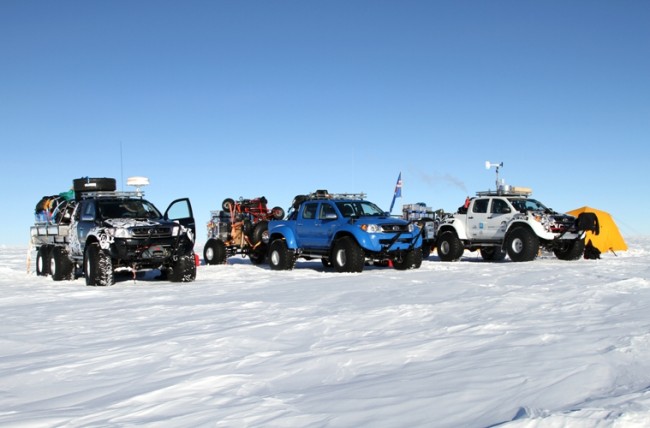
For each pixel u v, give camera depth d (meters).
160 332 6.25
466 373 3.90
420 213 18.47
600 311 6.31
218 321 6.80
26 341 6.05
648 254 18.67
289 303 8.15
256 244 17.05
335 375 4.20
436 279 10.82
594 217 15.72
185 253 12.37
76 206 13.30
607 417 2.78
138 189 13.40
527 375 3.75
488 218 16.66
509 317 6.15
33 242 15.27
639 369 3.80
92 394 4.04
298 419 3.22
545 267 12.87
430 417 3.11
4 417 3.59
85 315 7.77
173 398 3.77
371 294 8.87
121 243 11.76
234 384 4.04
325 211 14.46
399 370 4.19
